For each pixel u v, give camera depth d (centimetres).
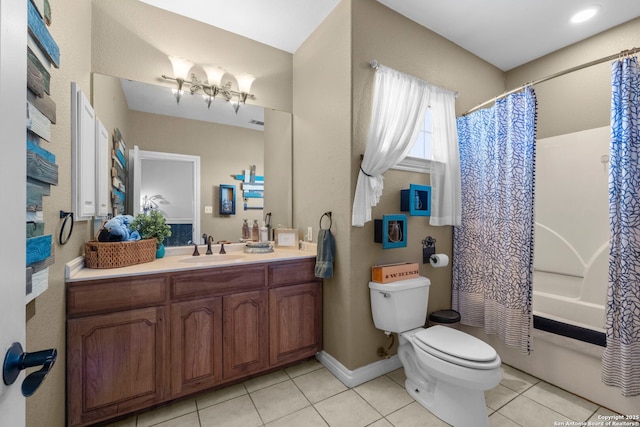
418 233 225
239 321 180
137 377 149
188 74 214
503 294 205
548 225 255
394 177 212
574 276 237
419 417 159
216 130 227
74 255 144
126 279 146
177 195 214
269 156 248
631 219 154
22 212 50
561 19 214
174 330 159
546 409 164
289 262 200
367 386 188
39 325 104
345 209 193
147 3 198
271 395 178
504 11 206
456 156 230
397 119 199
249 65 238
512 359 209
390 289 184
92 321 138
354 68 187
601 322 208
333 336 204
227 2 197
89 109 150
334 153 203
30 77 87
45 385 109
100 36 182
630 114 156
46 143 106
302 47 244
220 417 158
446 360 150
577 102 243
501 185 210
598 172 228
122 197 194
